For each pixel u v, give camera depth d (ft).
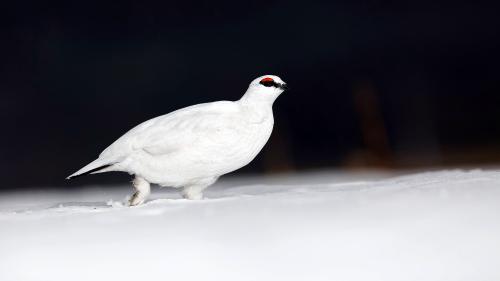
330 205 29.19
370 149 96.53
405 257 24.54
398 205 28.45
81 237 26.45
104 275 23.86
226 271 23.95
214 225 27.17
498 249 24.95
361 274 23.85
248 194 40.11
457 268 24.20
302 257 24.54
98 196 54.34
